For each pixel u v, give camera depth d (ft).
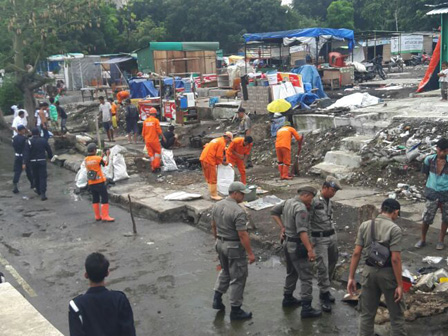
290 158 41.19
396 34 111.45
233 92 73.15
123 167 44.09
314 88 60.44
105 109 63.05
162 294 22.77
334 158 40.16
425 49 141.69
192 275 24.76
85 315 11.39
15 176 44.21
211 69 101.91
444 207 23.20
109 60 111.55
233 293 19.74
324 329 18.80
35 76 74.13
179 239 30.35
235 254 19.48
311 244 20.12
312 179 39.01
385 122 42.42
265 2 162.50
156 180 43.55
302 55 104.42
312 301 21.04
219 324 19.72
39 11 69.77
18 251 29.60
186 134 59.77
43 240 31.40
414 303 19.03
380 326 17.94
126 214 36.40
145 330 19.58
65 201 41.11
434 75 56.80
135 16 160.56
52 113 69.72
